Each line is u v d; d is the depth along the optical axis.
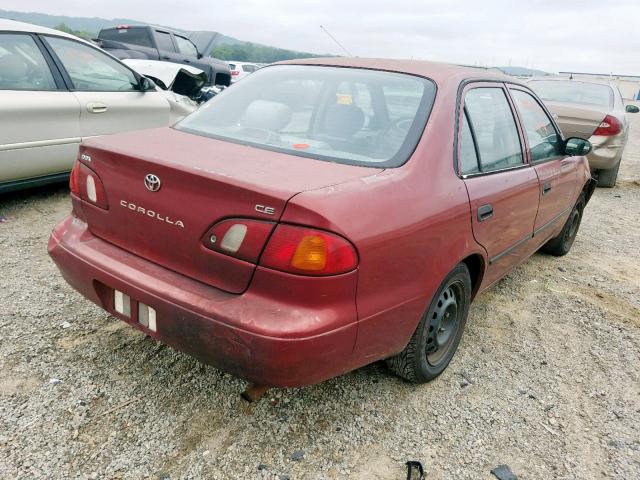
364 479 2.20
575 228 5.19
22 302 3.24
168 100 6.11
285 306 1.95
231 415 2.47
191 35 15.11
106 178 2.38
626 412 2.79
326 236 1.90
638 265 5.06
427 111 2.59
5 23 4.66
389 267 2.14
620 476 2.34
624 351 3.41
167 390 2.59
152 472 2.12
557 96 8.80
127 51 11.52
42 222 4.61
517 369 3.10
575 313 3.90
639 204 7.71
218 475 2.14
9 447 2.16
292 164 2.26
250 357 1.95
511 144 3.33
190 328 2.06
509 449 2.45
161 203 2.17
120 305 2.35
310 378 2.04
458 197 2.53
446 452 2.39
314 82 2.93
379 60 3.11
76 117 4.97
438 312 2.69
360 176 2.19
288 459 2.26
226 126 2.79
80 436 2.26
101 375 2.65
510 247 3.34
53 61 4.89
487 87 3.17
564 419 2.69
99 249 2.44
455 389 2.85
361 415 2.56
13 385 2.52
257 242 1.93
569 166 4.25
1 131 4.38
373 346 2.23
